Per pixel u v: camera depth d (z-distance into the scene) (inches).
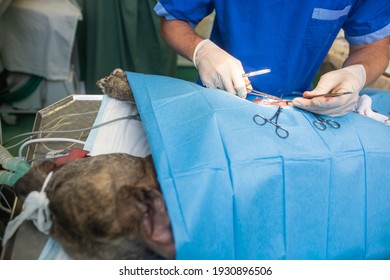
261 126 29.5
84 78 105.5
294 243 27.2
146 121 29.5
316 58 45.6
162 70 96.0
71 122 41.9
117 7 84.4
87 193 23.3
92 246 24.4
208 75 39.1
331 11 40.8
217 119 28.6
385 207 30.8
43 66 82.8
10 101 87.9
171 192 23.1
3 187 38.7
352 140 31.1
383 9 42.8
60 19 77.2
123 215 22.7
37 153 36.6
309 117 33.1
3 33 77.8
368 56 44.6
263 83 45.8
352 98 34.4
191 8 44.3
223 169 25.5
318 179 28.3
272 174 26.8
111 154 28.3
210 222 23.6
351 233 29.3
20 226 28.6
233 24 42.5
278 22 41.3
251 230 25.7
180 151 25.8
